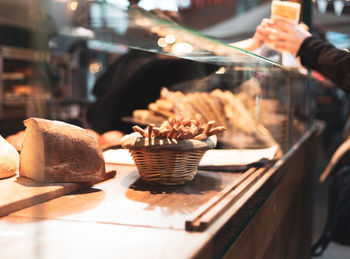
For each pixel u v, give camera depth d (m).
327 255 3.21
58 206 0.83
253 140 1.40
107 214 0.79
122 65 2.00
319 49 1.75
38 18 0.49
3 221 0.72
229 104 1.39
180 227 0.71
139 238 0.65
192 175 1.07
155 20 0.86
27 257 0.56
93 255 0.58
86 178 0.98
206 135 1.10
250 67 1.38
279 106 1.69
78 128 1.01
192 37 1.00
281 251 1.55
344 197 3.27
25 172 0.97
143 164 1.04
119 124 1.97
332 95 5.73
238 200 0.91
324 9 3.26
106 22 0.80
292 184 1.82
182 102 1.51
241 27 1.62
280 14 1.69
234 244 0.82
